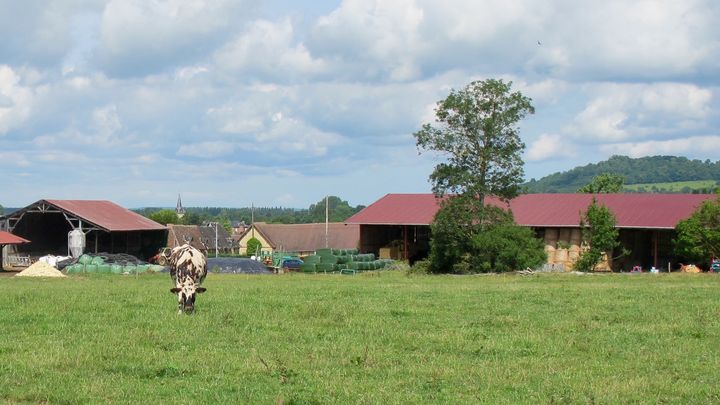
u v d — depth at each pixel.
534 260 58.47
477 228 60.50
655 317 21.45
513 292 29.92
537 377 13.62
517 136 62.16
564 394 12.34
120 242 88.50
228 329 18.09
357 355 15.27
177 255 22.05
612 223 62.81
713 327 19.48
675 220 67.19
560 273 51.75
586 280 42.75
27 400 11.80
